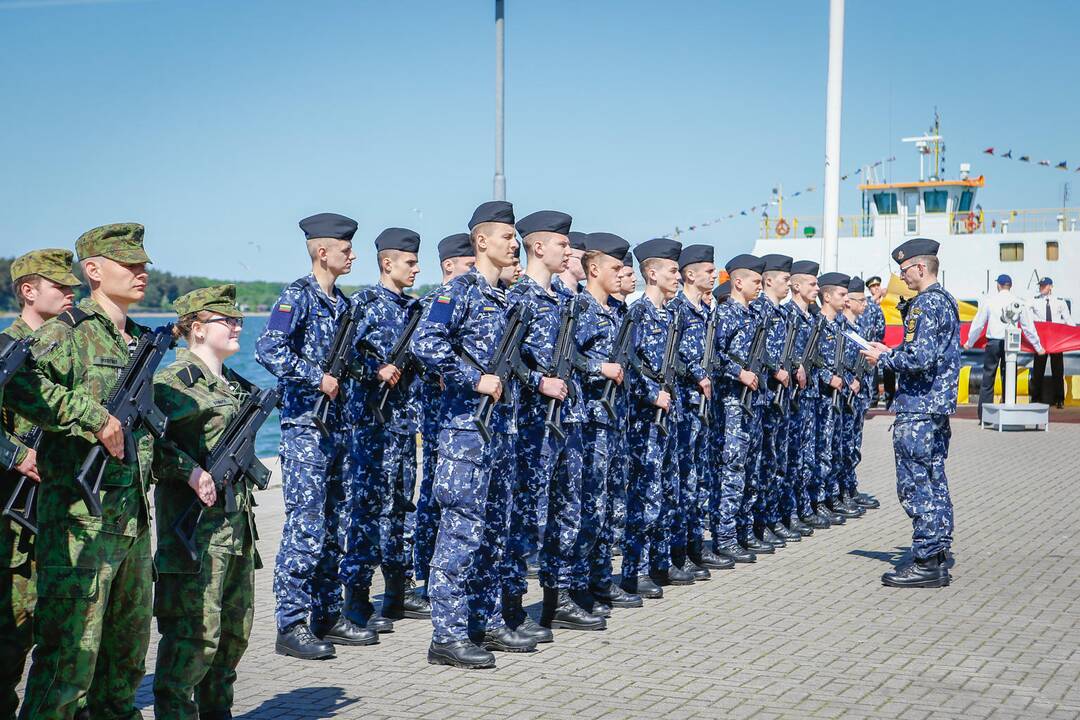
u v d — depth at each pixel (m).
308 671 6.43
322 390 6.66
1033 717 5.54
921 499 8.55
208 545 5.04
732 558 9.52
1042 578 8.79
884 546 10.30
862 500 12.59
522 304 6.60
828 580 8.86
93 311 4.68
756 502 10.05
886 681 6.15
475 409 6.43
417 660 6.67
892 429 8.70
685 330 8.83
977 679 6.18
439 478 6.54
